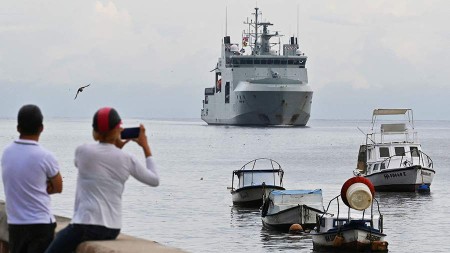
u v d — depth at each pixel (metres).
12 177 20.67
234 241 79.69
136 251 18.05
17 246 21.00
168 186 146.62
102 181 19.41
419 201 118.81
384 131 135.88
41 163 20.69
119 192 19.70
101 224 19.41
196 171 194.00
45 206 20.91
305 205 86.06
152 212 104.81
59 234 19.89
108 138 19.73
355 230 70.81
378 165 132.62
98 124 19.62
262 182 111.94
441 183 159.62
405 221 97.19
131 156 19.73
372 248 71.12
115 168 19.48
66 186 138.88
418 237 83.81
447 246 77.88
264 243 78.38
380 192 131.62
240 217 99.12
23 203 20.70
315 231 76.38
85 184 19.52
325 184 158.50
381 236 71.56
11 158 20.77
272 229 87.44
